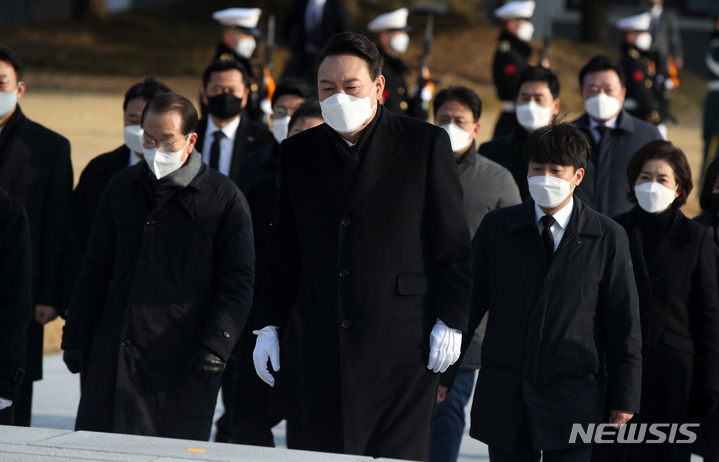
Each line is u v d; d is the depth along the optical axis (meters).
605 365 16.97
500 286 16.88
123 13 133.25
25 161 21.92
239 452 13.01
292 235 15.49
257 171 22.62
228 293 17.45
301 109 20.41
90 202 22.23
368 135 14.96
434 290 14.94
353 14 116.94
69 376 29.59
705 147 49.47
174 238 17.55
